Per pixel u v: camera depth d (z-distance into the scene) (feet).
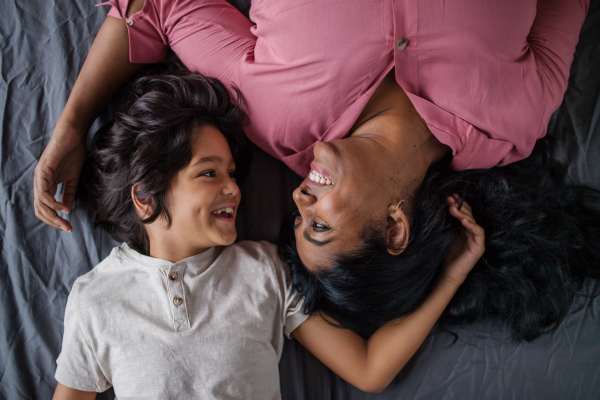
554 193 3.67
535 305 3.59
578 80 3.78
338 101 2.87
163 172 2.82
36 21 3.49
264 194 3.71
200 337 2.85
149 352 2.80
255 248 3.36
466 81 2.76
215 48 3.20
